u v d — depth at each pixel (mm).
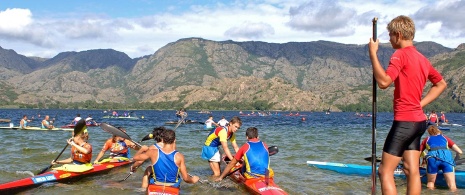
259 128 42188
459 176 10359
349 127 45156
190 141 22078
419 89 4324
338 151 17891
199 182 10438
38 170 11930
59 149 17344
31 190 9430
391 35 4570
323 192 9539
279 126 47750
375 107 4859
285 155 16188
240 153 9617
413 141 4453
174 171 8375
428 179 10055
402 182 10578
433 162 9891
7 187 9188
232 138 12039
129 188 9719
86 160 11133
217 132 11484
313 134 30891
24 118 32469
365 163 14320
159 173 8375
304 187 10039
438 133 10195
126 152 13305
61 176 10344
